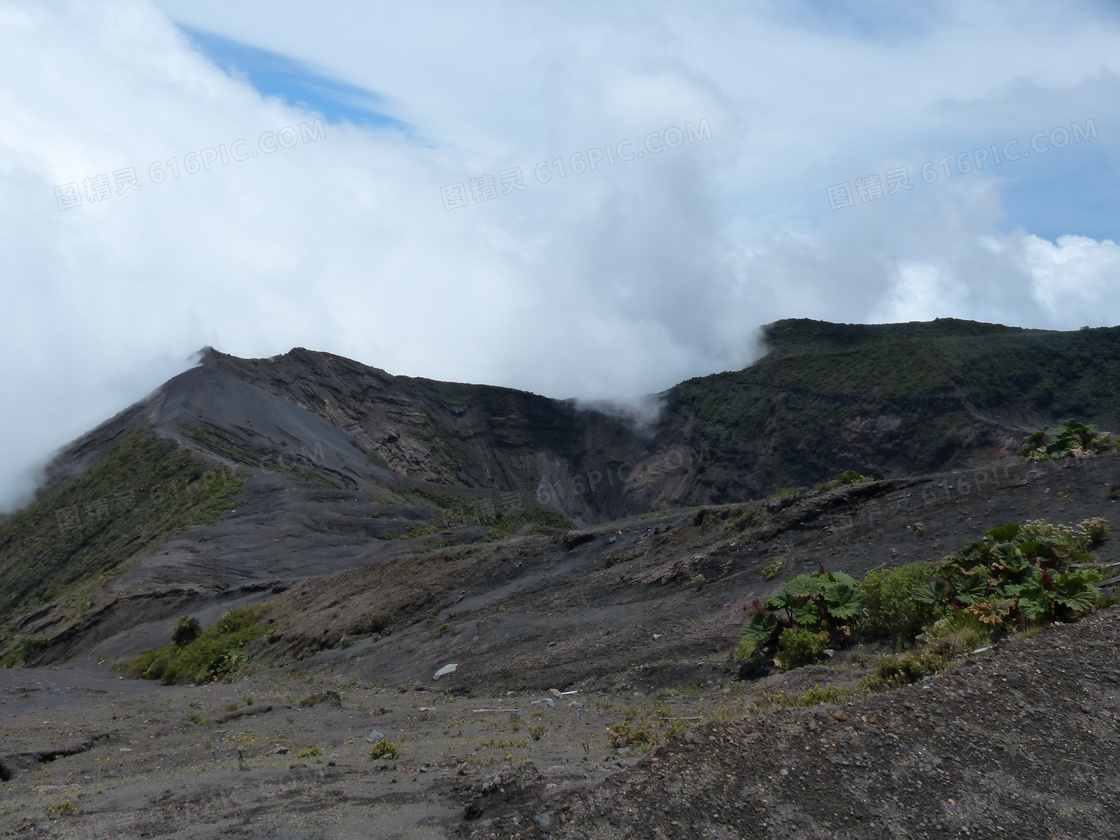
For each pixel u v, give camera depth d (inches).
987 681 299.4
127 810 337.1
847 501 870.4
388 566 1448.1
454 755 398.0
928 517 770.2
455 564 1280.8
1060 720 276.2
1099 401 4350.4
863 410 4896.7
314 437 4517.7
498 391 6855.3
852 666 509.4
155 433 3575.3
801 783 249.1
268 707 729.0
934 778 251.9
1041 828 234.4
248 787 350.3
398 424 6077.8
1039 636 339.9
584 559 1116.5
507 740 444.1
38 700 872.9
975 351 4872.0
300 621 1359.5
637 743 375.6
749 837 229.3
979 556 523.2
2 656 2007.9
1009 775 253.4
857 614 561.6
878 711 284.5
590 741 414.3
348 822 278.7
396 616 1175.6
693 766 257.4
